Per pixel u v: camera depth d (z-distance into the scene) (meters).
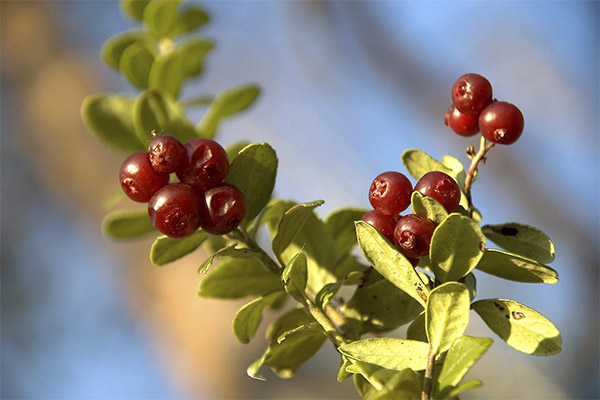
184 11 0.38
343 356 0.28
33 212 1.19
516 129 0.29
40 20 1.20
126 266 1.05
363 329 0.30
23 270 1.18
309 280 0.32
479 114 0.30
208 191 0.29
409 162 0.30
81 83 1.17
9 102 1.19
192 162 0.29
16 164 1.18
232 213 0.29
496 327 0.28
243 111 0.36
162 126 0.34
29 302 1.17
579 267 1.00
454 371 0.26
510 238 0.29
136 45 0.37
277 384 0.93
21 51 1.19
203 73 0.38
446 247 0.28
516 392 0.81
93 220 1.10
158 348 1.00
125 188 0.30
